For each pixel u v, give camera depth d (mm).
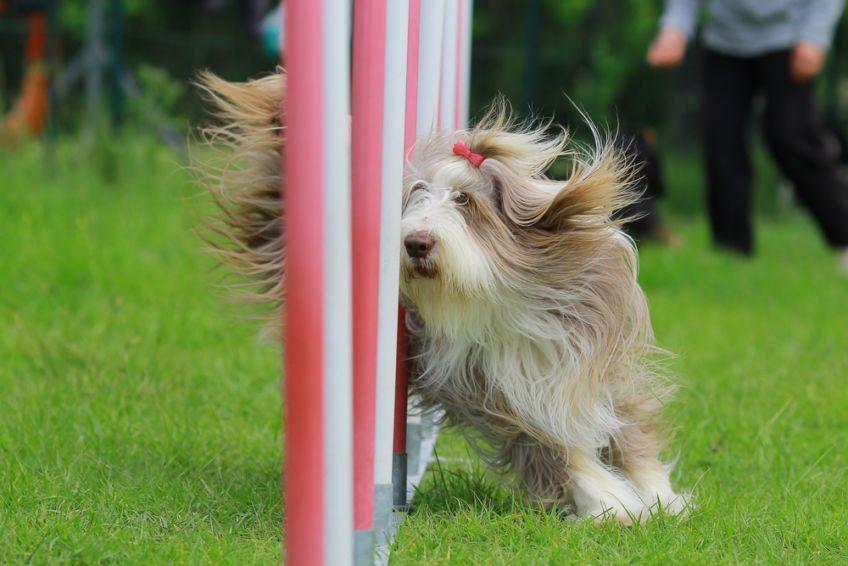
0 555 5801
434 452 7555
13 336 11086
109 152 20438
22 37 25250
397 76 5723
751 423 9242
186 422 8586
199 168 7855
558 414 6844
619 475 7332
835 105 26656
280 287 7469
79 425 8375
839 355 12094
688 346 12195
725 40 17938
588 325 6934
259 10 23641
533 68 22875
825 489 7582
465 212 6824
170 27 32375
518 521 6609
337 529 4770
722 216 19047
